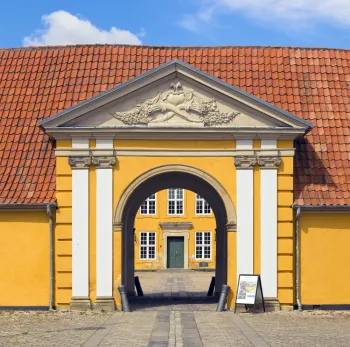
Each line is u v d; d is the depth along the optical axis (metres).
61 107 26.05
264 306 23.19
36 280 23.59
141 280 44.31
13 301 23.59
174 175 24.98
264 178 23.53
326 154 24.97
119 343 16.61
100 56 27.70
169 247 59.88
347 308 23.81
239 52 27.97
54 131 23.20
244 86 26.58
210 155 23.55
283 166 23.56
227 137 23.52
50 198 23.50
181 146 23.55
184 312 22.84
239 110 23.45
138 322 20.39
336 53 28.38
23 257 23.66
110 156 23.38
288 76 27.12
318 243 23.88
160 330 18.73
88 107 23.19
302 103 26.28
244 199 23.48
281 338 17.34
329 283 23.84
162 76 23.25
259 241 23.48
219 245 28.53
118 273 23.36
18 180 24.11
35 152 24.84
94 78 26.84
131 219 28.36
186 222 59.59
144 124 23.38
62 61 27.73
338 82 27.20
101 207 23.39
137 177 23.47
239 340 17.00
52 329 19.09
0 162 24.67
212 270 57.72
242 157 23.47
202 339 17.19
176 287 36.78
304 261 23.83
